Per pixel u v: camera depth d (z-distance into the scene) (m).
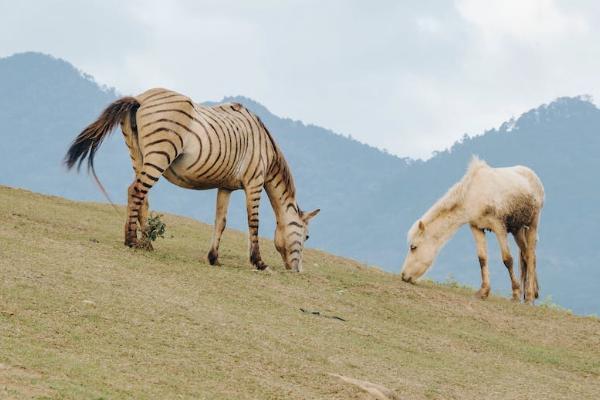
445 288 22.92
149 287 15.67
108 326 13.11
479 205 21.98
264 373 12.85
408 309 19.22
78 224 21.50
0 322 12.27
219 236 19.36
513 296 22.42
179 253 20.36
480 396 14.19
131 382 11.30
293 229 20.72
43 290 13.79
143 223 18.61
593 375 17.08
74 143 17.55
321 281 19.78
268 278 18.81
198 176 18.38
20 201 23.44
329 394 12.59
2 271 14.20
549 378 16.20
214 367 12.60
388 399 12.91
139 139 17.83
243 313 15.72
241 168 19.08
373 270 25.19
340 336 15.82
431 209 22.42
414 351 16.08
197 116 18.08
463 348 17.17
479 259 22.20
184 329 13.83
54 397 10.13
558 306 23.19
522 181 22.34
